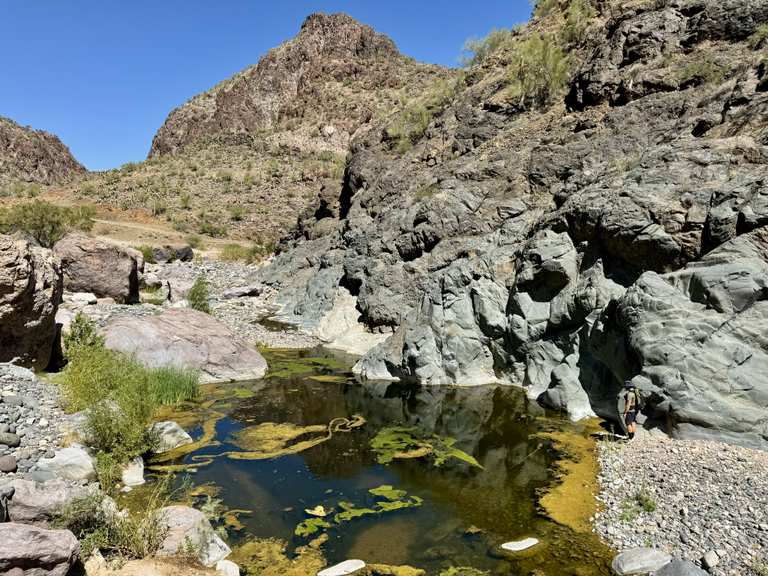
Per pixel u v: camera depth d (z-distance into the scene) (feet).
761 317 27.89
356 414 36.47
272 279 94.73
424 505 23.68
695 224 33.53
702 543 19.20
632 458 27.02
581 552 19.84
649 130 48.16
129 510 22.02
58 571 14.84
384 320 57.82
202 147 335.88
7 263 31.42
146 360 41.75
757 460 24.40
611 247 37.55
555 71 65.05
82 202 216.13
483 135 67.97
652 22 55.83
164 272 105.70
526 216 49.21
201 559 18.67
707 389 27.55
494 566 19.07
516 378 42.52
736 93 41.45
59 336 39.55
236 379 45.16
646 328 30.73
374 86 375.45
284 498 24.32
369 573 18.65
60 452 23.18
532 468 27.40
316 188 249.14
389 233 65.46
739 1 50.80
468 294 45.83
